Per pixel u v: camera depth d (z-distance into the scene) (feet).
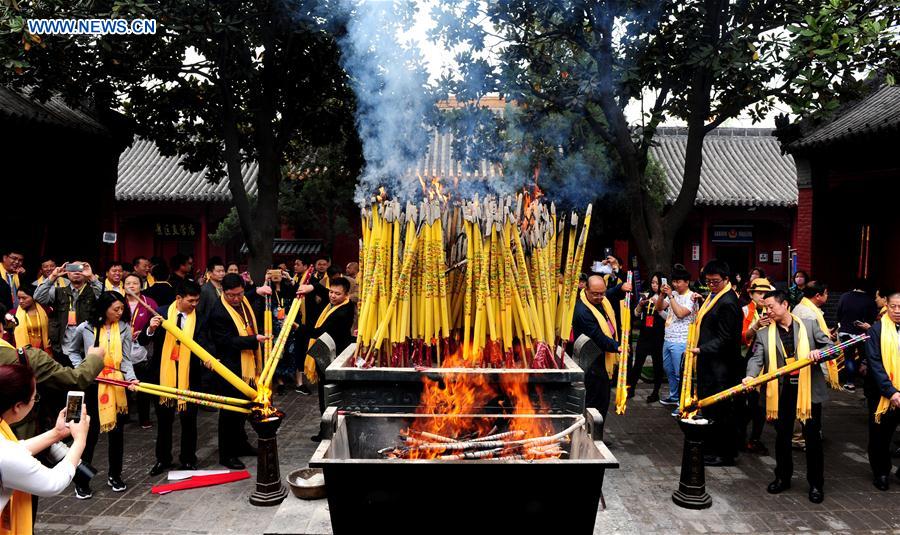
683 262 72.59
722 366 19.51
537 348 13.28
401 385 12.46
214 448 21.63
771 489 17.71
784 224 68.03
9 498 8.71
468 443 11.60
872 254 43.70
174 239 72.95
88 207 38.42
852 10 24.61
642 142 34.50
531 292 13.55
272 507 16.51
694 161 33.14
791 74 26.55
